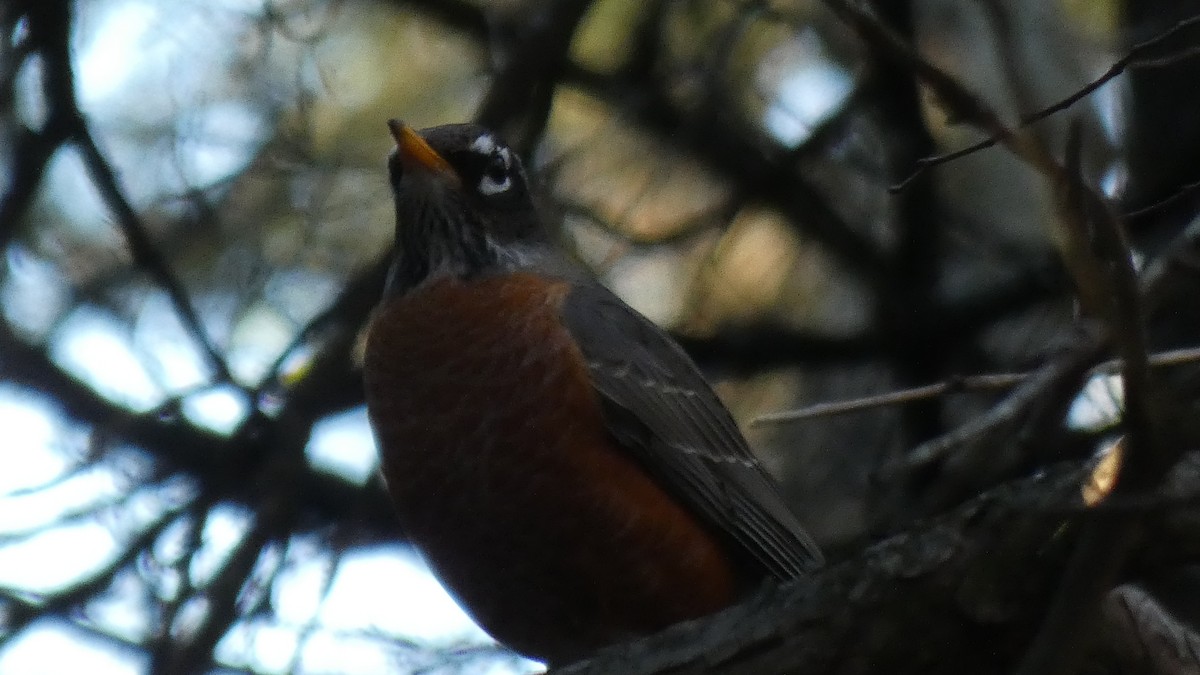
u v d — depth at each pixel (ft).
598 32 46.37
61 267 42.04
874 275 42.65
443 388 30.07
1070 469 21.95
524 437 29.55
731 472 31.71
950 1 48.49
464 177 33.04
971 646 21.71
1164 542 20.22
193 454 37.35
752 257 47.75
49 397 38.73
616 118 42.68
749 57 45.96
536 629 30.68
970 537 21.66
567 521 29.53
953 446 20.99
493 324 30.27
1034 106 20.61
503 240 33.04
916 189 41.78
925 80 17.16
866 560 22.26
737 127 44.32
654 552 29.89
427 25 45.24
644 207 46.06
